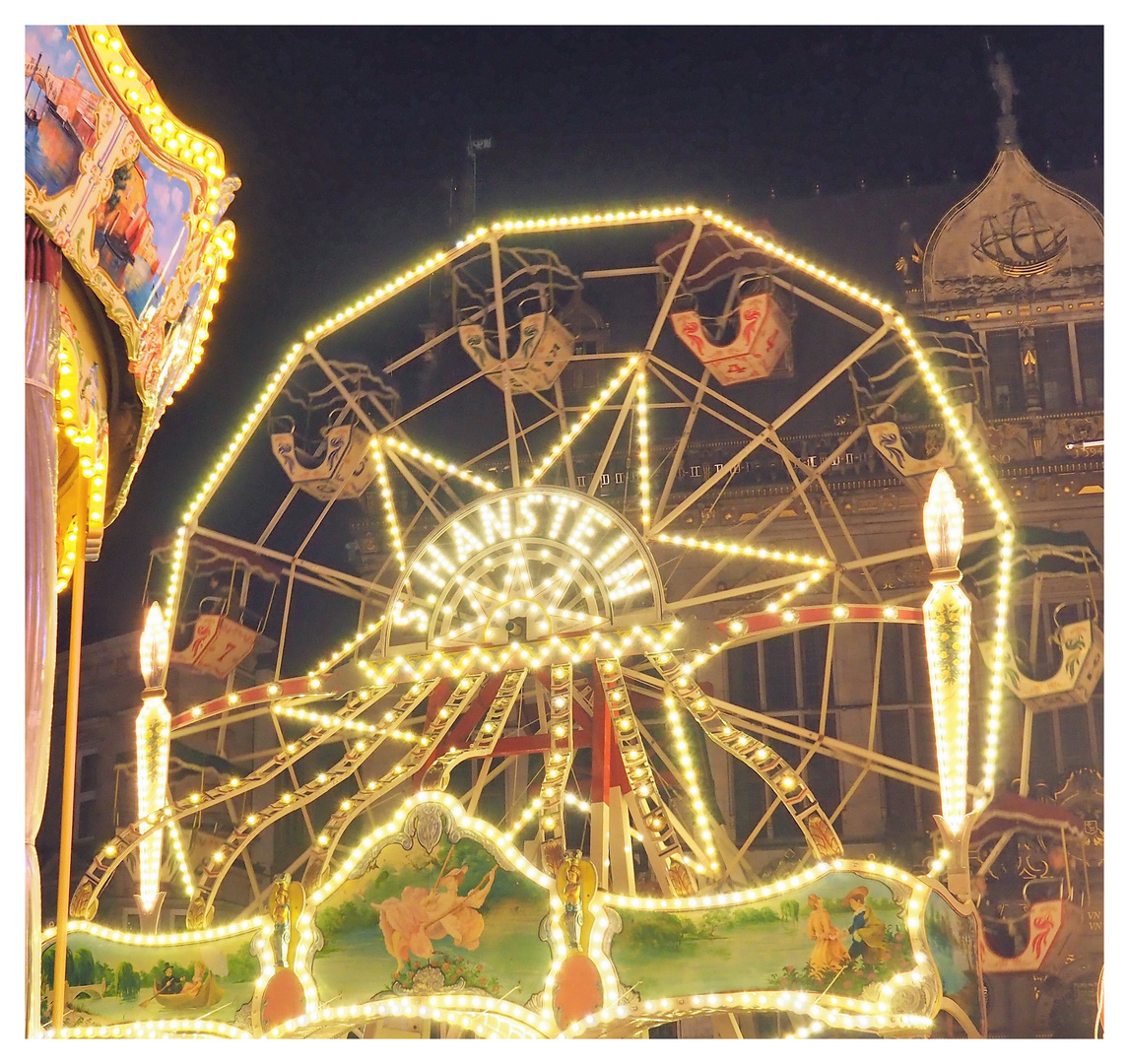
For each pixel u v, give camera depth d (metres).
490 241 21.09
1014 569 26.83
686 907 13.08
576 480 31.28
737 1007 12.72
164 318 14.01
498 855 13.66
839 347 31.06
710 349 24.67
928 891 12.79
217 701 18.38
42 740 11.21
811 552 28.95
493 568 18.20
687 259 21.05
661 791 22.12
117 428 15.14
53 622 11.38
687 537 29.64
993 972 24.41
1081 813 25.30
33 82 11.12
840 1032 17.06
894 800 27.48
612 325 33.03
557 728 15.91
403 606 18.69
